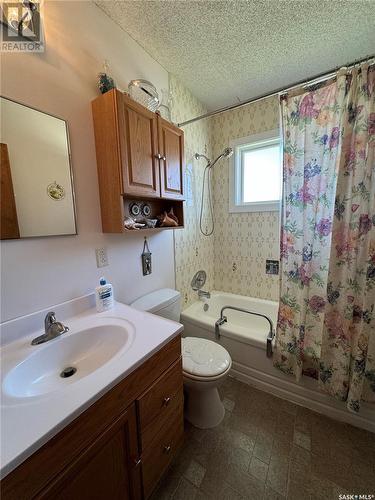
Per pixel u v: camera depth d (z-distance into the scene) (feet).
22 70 2.89
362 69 3.65
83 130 3.64
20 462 1.53
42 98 3.11
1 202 2.80
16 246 2.96
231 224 7.68
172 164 4.69
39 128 3.10
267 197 7.13
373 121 3.61
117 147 3.54
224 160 7.49
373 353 4.00
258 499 3.24
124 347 2.76
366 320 3.88
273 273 7.07
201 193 7.25
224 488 3.38
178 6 3.73
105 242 4.15
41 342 2.90
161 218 5.04
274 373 5.17
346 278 4.09
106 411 2.21
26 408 1.90
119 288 4.51
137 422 2.61
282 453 3.86
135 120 3.76
